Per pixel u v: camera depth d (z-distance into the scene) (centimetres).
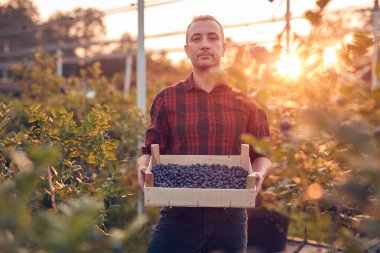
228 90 267
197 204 216
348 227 176
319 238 136
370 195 99
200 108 268
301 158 154
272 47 132
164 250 257
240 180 236
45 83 743
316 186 126
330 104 119
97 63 784
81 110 668
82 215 80
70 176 253
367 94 113
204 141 267
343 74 123
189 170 245
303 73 123
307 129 102
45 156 83
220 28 266
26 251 85
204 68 262
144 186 226
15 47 1898
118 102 741
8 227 80
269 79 124
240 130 268
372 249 123
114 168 254
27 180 83
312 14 119
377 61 112
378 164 95
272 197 348
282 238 446
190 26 266
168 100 273
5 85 1063
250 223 441
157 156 260
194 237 254
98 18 723
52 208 214
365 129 97
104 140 269
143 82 564
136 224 92
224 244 254
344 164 114
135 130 555
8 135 249
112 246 101
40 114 266
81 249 93
